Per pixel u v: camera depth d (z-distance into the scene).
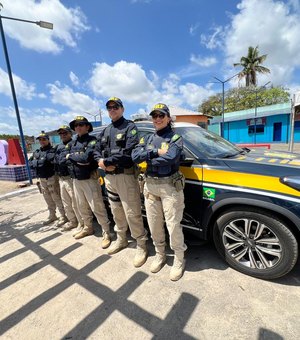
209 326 1.84
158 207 2.44
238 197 2.21
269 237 2.19
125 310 2.07
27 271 2.81
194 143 2.79
